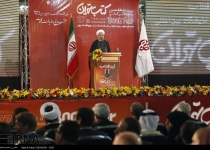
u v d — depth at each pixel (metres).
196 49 28.66
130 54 26.92
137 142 7.38
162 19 28.38
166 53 28.31
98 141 10.57
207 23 28.64
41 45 26.02
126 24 26.95
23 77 26.64
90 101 19.98
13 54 27.28
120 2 26.92
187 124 10.69
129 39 26.95
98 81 21.66
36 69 25.94
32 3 25.92
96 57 21.50
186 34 28.62
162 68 28.17
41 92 19.69
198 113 20.94
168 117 13.25
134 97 20.41
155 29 28.27
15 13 27.28
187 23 28.62
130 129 10.09
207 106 21.05
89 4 26.59
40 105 19.64
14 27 27.28
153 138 10.77
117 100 20.22
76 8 26.44
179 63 28.45
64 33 26.27
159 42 28.27
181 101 20.78
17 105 19.59
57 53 26.19
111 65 21.78
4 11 27.67
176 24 28.50
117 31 26.83
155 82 28.09
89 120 11.27
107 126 12.79
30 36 25.86
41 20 26.02
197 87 21.12
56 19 26.20
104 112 13.38
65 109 19.77
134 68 26.95
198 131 8.52
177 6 28.50
